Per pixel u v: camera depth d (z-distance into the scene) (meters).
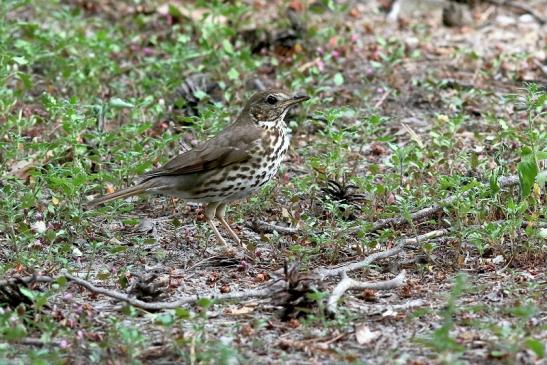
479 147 16.56
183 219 14.91
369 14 24.22
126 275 12.76
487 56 21.55
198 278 12.70
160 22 23.20
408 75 20.50
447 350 9.64
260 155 13.89
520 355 9.85
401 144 17.47
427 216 13.90
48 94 17.55
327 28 22.08
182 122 18.14
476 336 10.39
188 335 10.62
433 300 11.55
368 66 20.89
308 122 17.58
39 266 12.90
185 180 13.77
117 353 10.16
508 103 18.16
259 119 14.04
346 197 14.86
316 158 15.41
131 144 16.00
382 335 10.60
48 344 10.30
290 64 20.70
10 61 18.45
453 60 21.20
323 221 14.41
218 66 19.84
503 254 12.64
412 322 10.89
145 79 19.02
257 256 13.30
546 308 11.11
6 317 10.53
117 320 10.68
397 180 14.91
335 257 12.98
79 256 13.41
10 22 21.45
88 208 14.57
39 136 17.14
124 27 23.12
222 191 13.80
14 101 17.58
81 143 16.14
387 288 11.88
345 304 11.42
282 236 14.01
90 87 19.02
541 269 12.41
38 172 14.35
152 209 15.27
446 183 13.45
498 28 23.33
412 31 23.14
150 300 11.75
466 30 23.23
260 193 14.93
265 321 10.98
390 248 13.16
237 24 22.11
